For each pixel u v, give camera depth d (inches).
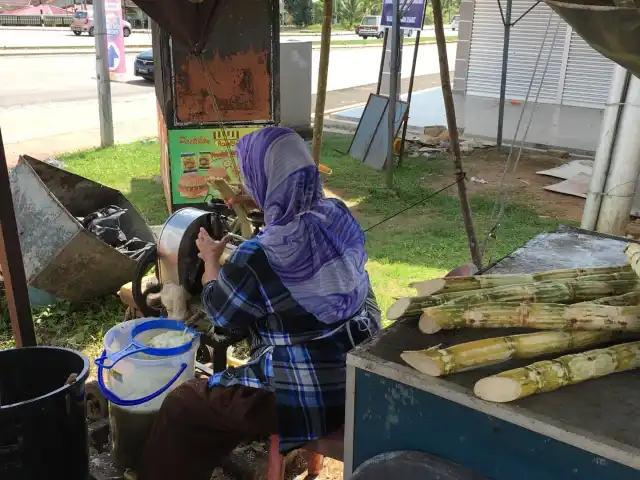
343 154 367.9
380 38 1400.1
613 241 105.0
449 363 59.5
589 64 455.8
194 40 120.3
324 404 77.8
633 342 65.5
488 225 247.6
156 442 86.6
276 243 74.9
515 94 494.3
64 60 760.3
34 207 154.2
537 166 350.6
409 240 231.5
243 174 80.6
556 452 53.4
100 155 342.0
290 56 396.2
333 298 77.2
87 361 90.9
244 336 106.0
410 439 62.5
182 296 110.5
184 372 98.3
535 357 63.5
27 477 81.6
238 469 99.2
